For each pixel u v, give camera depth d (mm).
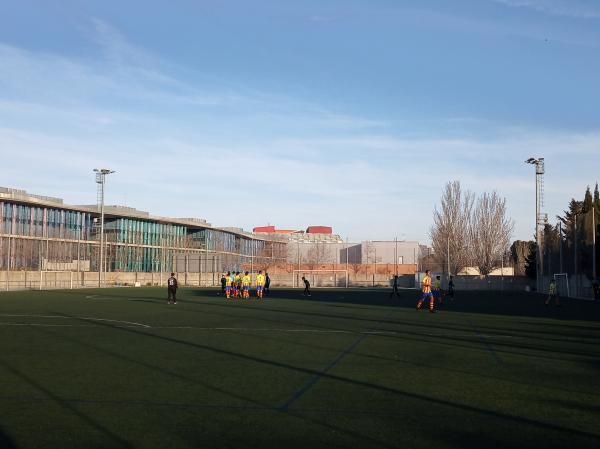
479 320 26781
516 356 15062
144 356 14562
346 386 10969
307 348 16359
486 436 7746
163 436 7656
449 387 10938
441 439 7590
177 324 23375
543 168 61156
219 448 7164
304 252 119750
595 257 46688
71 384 10969
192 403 9523
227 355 14852
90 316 26906
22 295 47875
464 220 83812
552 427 8211
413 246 113938
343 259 120188
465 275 76438
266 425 8211
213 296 50188
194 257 84250
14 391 10344
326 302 42094
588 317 28938
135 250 90750
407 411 9062
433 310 32906
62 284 67562
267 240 124750
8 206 71062
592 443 7477
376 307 36406
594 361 14266
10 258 70188
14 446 7230
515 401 9805
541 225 62906
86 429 7973
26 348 15867
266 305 37688
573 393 10469
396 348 16500
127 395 10078
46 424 8219
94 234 86375
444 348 16594
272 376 11945
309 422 8383
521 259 102062
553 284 39812
